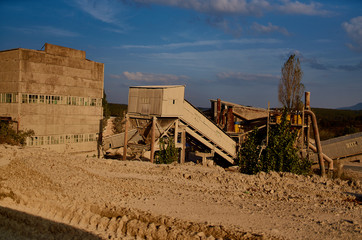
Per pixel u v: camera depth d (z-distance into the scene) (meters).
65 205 13.45
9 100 29.72
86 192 14.66
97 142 36.91
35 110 30.09
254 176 18.05
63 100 32.69
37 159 19.91
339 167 31.81
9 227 12.75
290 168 23.23
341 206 13.52
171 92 28.05
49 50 31.09
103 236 11.38
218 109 46.31
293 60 45.97
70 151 33.56
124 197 14.21
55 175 16.88
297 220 11.78
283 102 46.56
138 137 38.88
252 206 13.34
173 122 29.03
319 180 17.67
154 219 11.98
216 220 11.69
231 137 37.03
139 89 29.28
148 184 16.20
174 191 15.20
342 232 10.64
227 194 14.95
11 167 18.70
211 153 33.31
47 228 12.31
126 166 19.95
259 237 10.34
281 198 14.41
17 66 28.86
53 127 31.78
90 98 35.69
